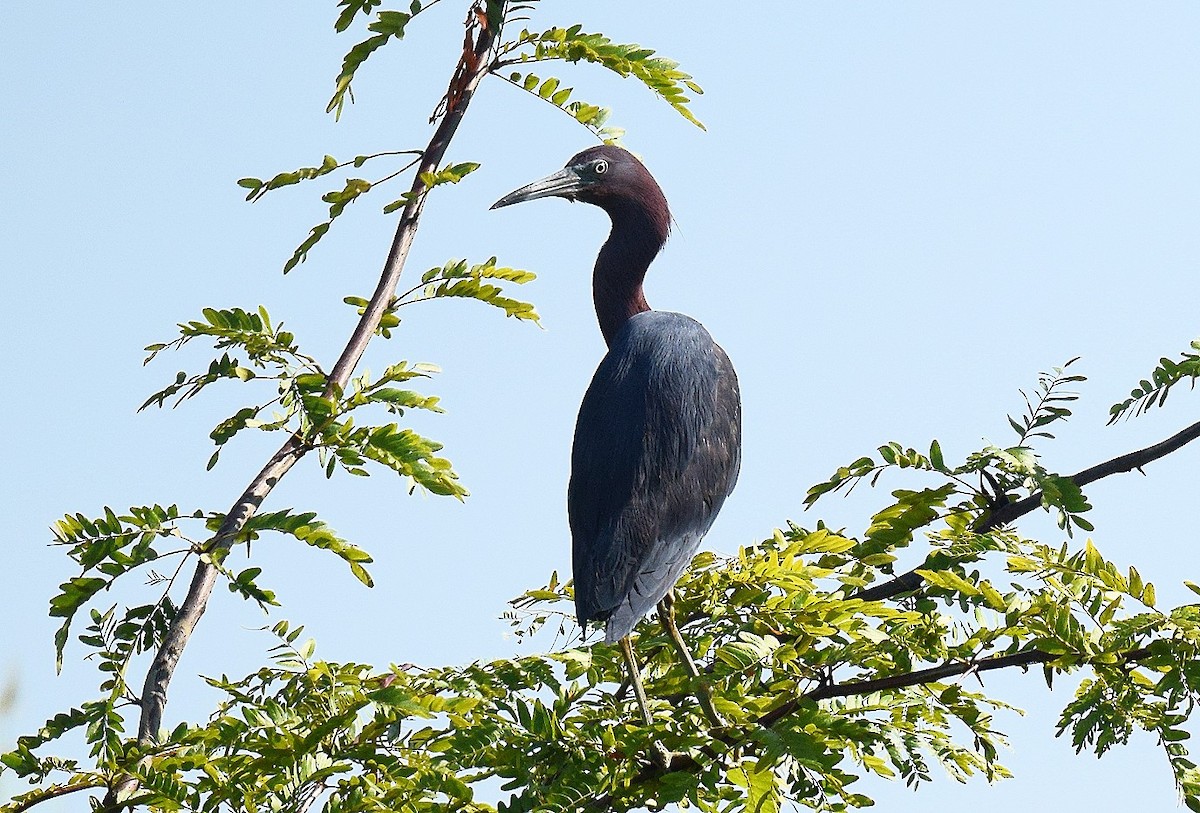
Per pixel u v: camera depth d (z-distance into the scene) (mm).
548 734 7957
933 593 9055
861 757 8117
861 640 8492
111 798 7320
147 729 7469
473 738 7859
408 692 7727
